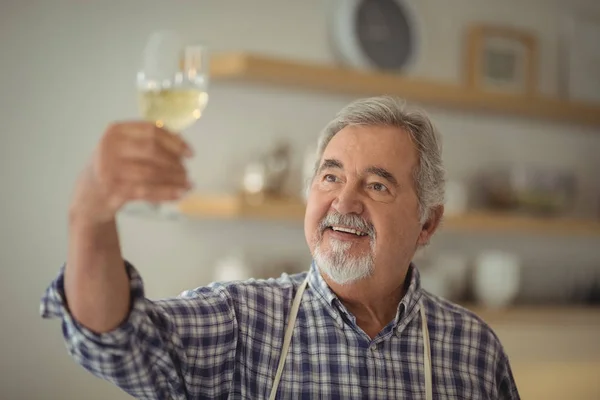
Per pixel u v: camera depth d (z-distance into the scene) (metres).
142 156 0.86
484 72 3.61
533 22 3.83
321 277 1.54
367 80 3.09
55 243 2.67
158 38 1.23
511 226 3.51
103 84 2.75
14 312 2.60
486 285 3.46
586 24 3.94
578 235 3.97
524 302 3.79
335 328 1.50
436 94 3.28
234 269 2.90
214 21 2.99
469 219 3.38
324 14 3.23
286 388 1.45
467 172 3.65
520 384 3.48
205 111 2.96
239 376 1.44
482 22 3.68
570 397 3.61
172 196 0.88
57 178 2.67
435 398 1.54
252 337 1.46
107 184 0.87
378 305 1.56
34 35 2.63
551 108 3.63
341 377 1.47
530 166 3.85
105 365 1.09
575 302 3.90
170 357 1.24
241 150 3.04
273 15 3.12
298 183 3.16
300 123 3.18
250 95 3.06
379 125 1.57
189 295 1.43
